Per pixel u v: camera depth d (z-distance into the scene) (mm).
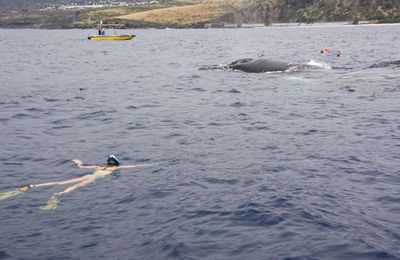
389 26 151500
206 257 7855
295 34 120562
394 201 10219
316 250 8016
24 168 13133
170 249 8141
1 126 18672
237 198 10453
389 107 21250
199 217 9500
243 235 8641
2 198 10750
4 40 124562
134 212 9852
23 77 35906
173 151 14562
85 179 12016
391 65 35625
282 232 8742
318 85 27938
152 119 19625
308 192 10773
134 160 13672
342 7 182625
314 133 16625
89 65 46375
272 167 12719
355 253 7887
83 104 23484
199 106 22438
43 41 117188
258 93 25734
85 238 8688
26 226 9250
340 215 9477
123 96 25891
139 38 123875
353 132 16703
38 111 21750
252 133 16797
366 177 11828
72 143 15883
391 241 8289
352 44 70375
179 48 73312
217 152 14359
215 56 53906
